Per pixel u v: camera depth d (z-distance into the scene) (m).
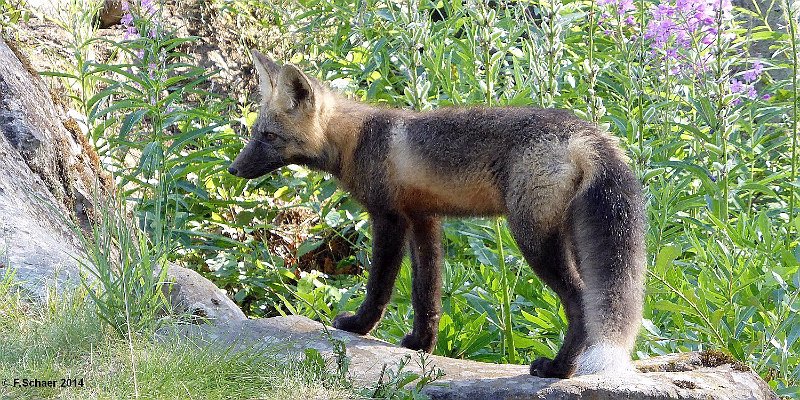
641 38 11.95
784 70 15.73
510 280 11.37
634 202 7.98
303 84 9.95
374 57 13.59
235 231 14.40
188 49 17.12
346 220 13.77
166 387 7.07
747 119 13.07
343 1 15.28
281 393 7.14
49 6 15.64
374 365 7.96
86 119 13.48
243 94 17.48
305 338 8.49
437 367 8.07
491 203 8.84
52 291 8.41
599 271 7.73
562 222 8.23
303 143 10.16
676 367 8.12
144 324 7.93
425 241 9.52
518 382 7.55
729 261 9.86
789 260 10.32
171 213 13.09
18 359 7.40
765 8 16.48
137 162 14.80
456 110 9.26
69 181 11.12
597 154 8.07
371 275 9.59
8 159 10.34
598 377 7.61
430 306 9.51
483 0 11.12
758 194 13.97
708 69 11.79
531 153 8.35
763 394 7.88
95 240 8.20
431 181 9.12
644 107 13.31
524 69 13.73
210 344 7.75
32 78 11.83
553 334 11.05
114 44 13.08
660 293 10.71
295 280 14.18
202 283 9.38
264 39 18.28
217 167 14.02
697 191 12.15
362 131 9.82
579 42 15.08
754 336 9.91
